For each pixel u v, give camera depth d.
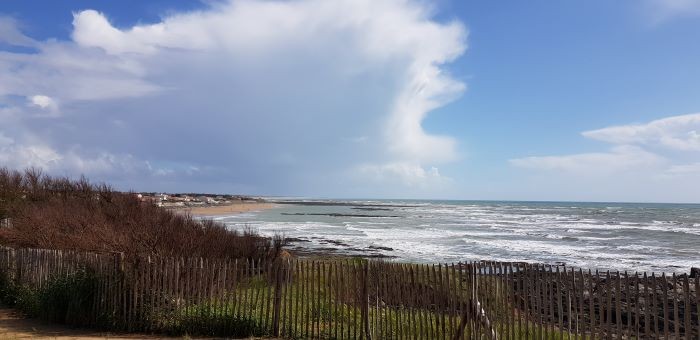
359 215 91.44
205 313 9.31
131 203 20.06
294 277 9.29
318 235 44.97
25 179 21.58
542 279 7.76
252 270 9.36
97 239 12.68
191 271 9.52
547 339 7.57
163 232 13.68
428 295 8.42
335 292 8.99
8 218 18.05
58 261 10.73
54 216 15.70
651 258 31.92
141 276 9.59
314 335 8.98
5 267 11.85
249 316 9.23
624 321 10.89
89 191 21.72
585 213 113.62
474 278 8.05
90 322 9.73
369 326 8.66
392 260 28.92
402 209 131.88
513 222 72.81
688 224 69.88
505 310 7.93
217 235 16.14
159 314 9.42
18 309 11.02
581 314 7.45
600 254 33.53
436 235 46.78
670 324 10.51
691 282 15.34
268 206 135.12
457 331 8.07
